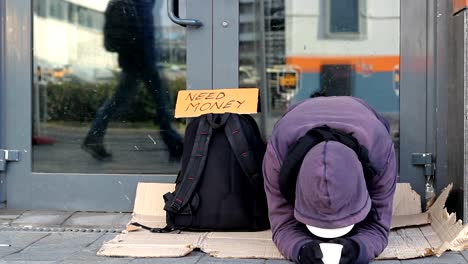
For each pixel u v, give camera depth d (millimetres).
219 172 3264
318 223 2441
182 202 3262
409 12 3662
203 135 3330
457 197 3398
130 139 3904
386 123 3051
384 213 2715
